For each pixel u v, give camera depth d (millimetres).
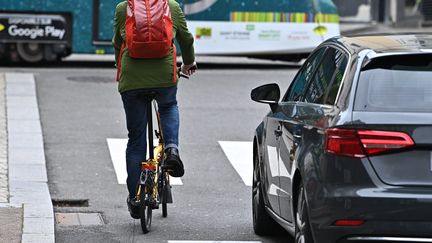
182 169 19031
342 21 62469
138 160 19078
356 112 13633
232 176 26375
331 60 15961
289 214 16156
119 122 34094
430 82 13898
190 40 19000
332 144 13633
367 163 13375
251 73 50125
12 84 41594
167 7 18484
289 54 54156
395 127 13344
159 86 18562
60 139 30797
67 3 51062
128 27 18188
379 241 13305
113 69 50781
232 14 52469
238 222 20797
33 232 18172
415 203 13156
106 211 21844
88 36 51469
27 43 51062
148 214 19625
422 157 13297
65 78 45469
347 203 13375
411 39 15273
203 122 34594
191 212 21812
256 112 37094
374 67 14141
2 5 50281
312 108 15336
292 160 15547
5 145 28641
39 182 23625
